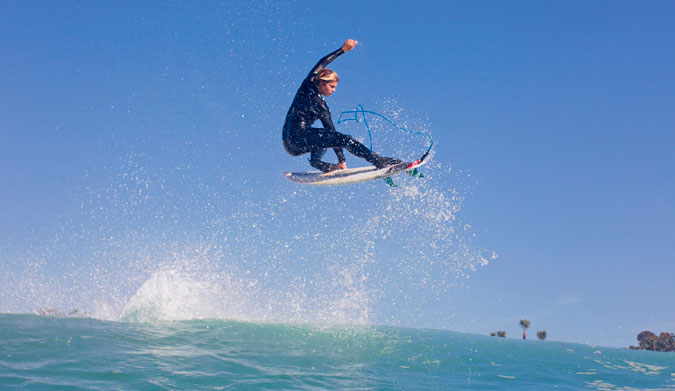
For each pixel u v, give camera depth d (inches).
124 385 161.3
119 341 231.3
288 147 232.1
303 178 249.0
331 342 276.4
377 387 185.8
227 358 215.2
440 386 195.2
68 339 223.0
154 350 219.0
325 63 234.2
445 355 261.9
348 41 233.8
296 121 227.5
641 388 212.8
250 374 189.6
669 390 210.2
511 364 250.7
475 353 273.9
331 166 248.1
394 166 225.0
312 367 213.2
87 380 163.3
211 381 175.2
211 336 265.9
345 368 216.5
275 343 261.0
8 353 190.4
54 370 172.4
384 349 267.3
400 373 215.0
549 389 200.4
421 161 219.3
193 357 211.0
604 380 226.7
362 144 226.7
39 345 206.7
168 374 179.3
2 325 243.9
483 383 205.0
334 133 225.9
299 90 231.9
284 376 190.9
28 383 154.6
